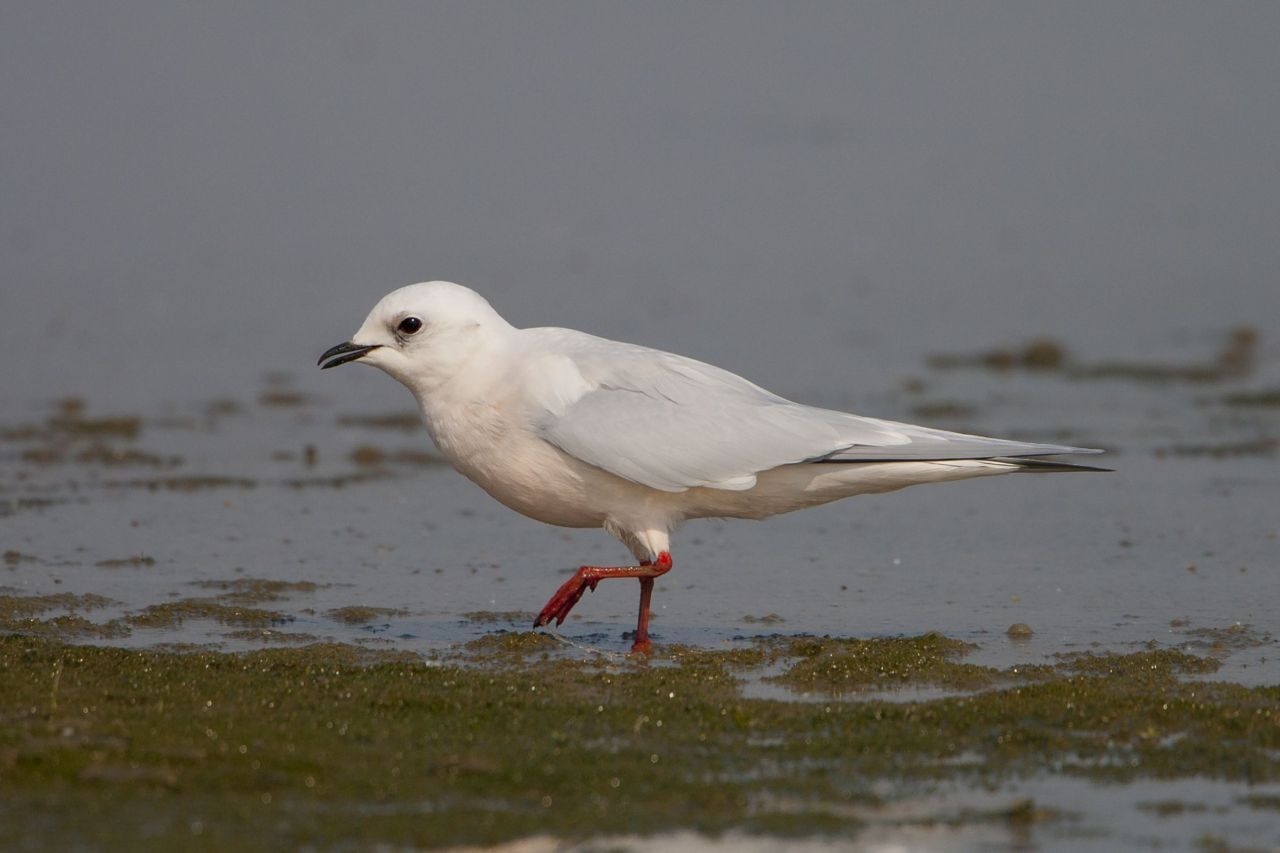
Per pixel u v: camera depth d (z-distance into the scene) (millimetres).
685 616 12102
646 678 10125
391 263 27062
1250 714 9273
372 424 19312
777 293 26328
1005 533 14633
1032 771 8414
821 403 19969
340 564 13445
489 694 9555
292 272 26469
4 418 18766
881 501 15961
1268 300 26453
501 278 26312
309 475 16781
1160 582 12891
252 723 8812
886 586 12914
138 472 16672
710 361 22156
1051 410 19969
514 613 12062
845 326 24547
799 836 7555
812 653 10852
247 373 21438
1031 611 12102
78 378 20797
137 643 10961
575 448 10898
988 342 23766
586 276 26719
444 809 7734
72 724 8586
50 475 16375
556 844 7402
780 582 13094
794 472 11117
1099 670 10438
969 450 11039
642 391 11047
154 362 21781
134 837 7273
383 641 11117
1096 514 15273
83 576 12812
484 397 11188
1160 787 8219
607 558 13812
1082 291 27109
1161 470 17031
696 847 7406
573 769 8281
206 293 25156
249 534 14367
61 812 7508
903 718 9219
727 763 8469
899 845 7477
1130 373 22219
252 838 7312
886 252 29156
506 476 11328
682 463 10867
